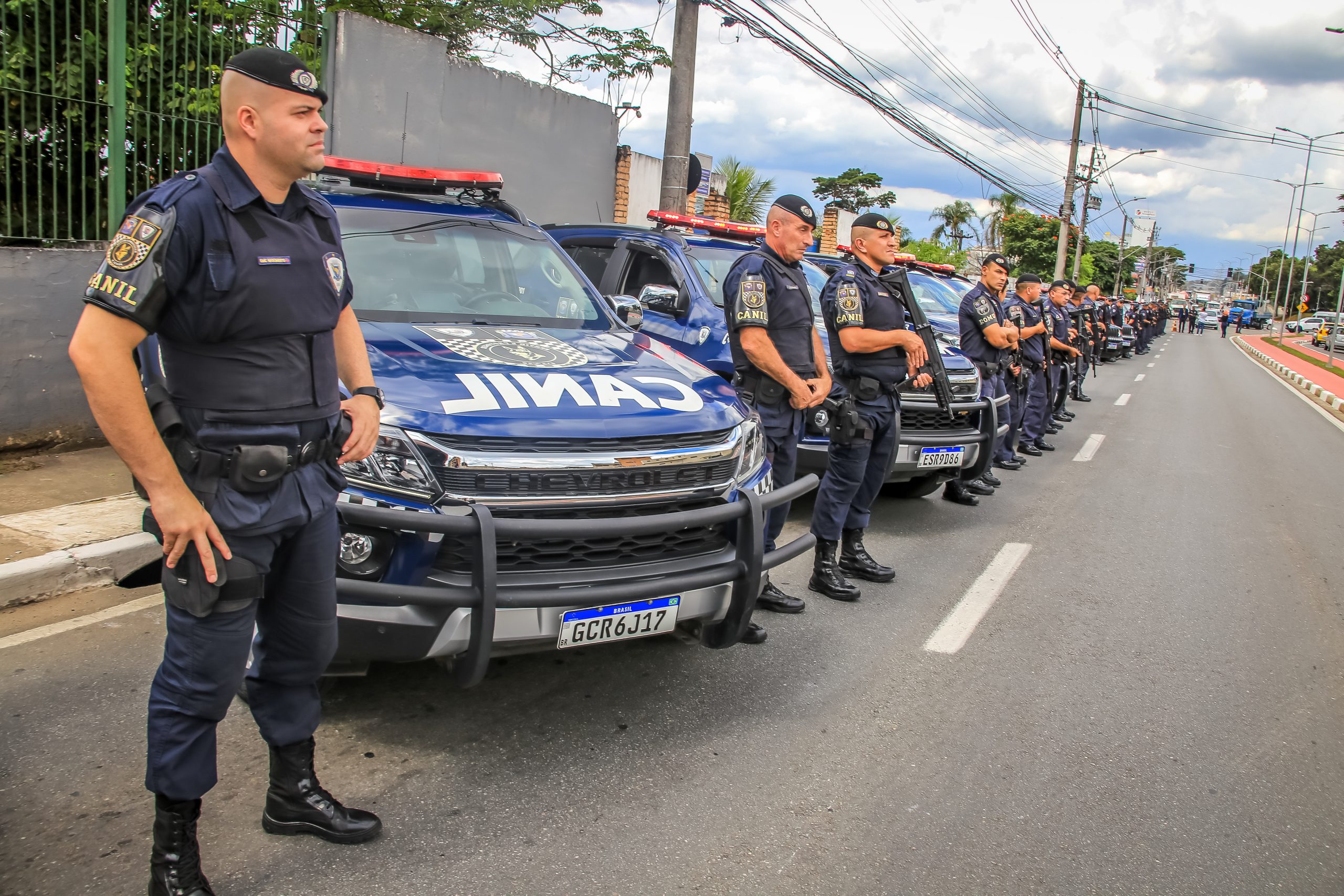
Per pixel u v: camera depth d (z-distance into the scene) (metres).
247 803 2.66
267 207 2.03
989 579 5.29
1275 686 3.99
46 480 5.34
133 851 2.40
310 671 2.38
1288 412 16.23
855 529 5.12
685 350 5.98
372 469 2.58
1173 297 124.56
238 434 2.03
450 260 3.99
